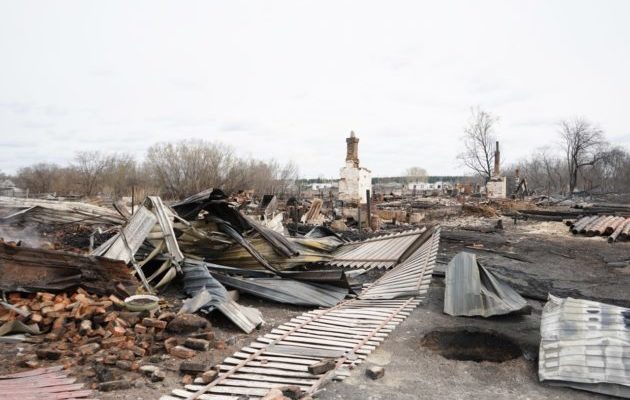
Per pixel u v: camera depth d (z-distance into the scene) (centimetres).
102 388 428
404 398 443
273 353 534
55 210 1023
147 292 749
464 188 4731
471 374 509
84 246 1086
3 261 614
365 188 2352
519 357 565
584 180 6269
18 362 482
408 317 721
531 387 476
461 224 2206
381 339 596
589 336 505
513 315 728
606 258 1265
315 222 1997
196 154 3419
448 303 750
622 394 441
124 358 495
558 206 3384
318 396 441
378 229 1941
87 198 2447
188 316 596
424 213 2539
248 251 949
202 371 474
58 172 4325
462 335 643
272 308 781
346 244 1295
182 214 1002
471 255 843
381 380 486
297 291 820
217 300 688
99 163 4103
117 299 643
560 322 548
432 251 945
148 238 852
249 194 2866
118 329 559
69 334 552
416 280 821
